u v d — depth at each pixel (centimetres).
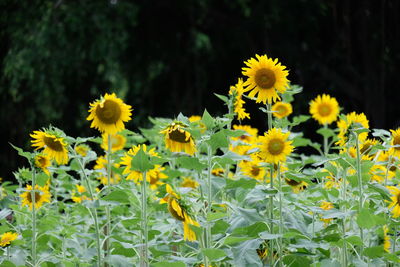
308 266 505
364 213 469
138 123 1991
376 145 498
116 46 1795
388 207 521
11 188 654
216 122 502
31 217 606
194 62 2038
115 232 652
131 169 512
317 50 2008
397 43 1997
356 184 519
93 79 1927
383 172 581
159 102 2053
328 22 2034
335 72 1956
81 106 1920
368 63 1964
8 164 1897
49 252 633
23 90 1892
